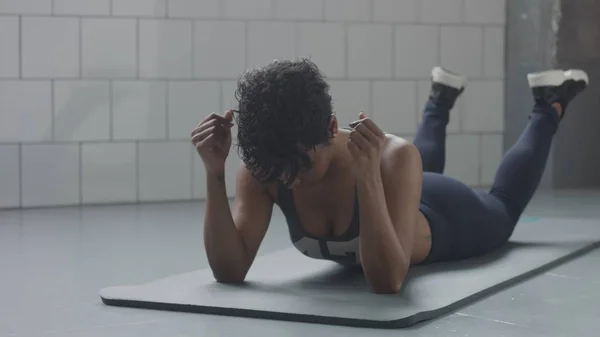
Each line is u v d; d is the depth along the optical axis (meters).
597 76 4.64
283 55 4.30
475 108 4.65
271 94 1.70
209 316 1.82
